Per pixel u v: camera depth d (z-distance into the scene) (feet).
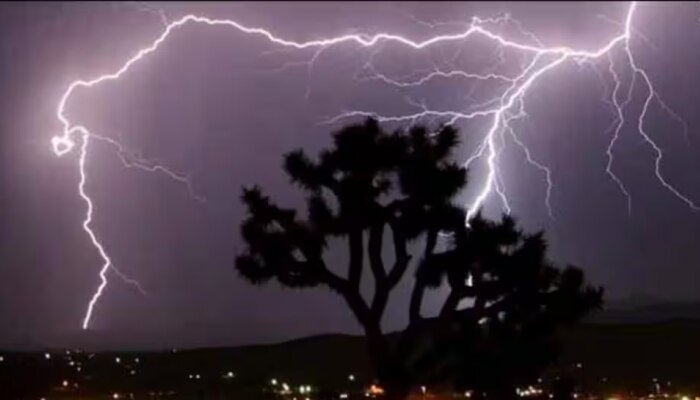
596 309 63.05
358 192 61.57
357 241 62.28
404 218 62.03
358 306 62.03
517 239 62.90
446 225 62.03
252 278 61.87
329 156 63.05
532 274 61.67
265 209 62.54
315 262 61.87
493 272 61.98
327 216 62.08
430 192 61.52
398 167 62.69
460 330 61.52
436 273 61.77
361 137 62.49
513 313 62.54
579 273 63.16
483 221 62.49
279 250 61.52
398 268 62.39
